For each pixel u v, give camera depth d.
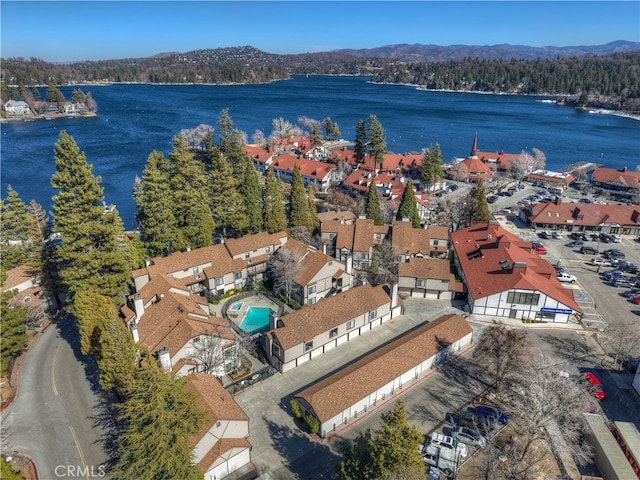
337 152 180.00
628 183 139.75
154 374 37.12
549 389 45.03
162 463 35.00
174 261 72.75
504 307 69.06
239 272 77.19
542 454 43.25
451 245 93.88
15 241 86.19
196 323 56.12
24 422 48.00
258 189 95.19
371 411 50.16
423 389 53.78
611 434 44.31
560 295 68.81
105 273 66.31
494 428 46.78
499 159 169.38
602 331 66.44
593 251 95.81
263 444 45.56
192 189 84.75
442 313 71.00
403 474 31.00
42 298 71.75
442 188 150.12
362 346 61.97
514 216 120.50
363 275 83.88
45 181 151.62
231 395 50.16
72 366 57.62
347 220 103.19
